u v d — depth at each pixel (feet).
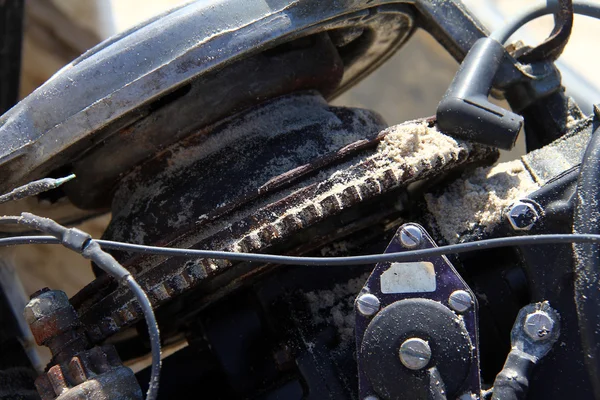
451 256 1.74
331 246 1.80
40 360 2.14
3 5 2.28
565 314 1.63
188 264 1.65
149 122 1.76
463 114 1.70
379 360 1.56
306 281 1.78
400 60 2.89
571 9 1.82
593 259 1.59
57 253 2.75
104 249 1.77
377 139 1.70
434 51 2.82
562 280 1.64
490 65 1.79
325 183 1.66
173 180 1.77
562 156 1.75
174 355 1.89
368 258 1.55
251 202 1.67
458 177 1.79
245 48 1.67
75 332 1.64
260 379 1.77
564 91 1.93
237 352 1.79
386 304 1.58
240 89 1.77
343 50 2.05
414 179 1.69
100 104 1.65
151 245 1.67
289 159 1.74
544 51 1.88
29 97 1.68
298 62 1.82
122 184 1.83
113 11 2.92
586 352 1.58
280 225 1.63
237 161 1.75
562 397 1.62
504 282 1.73
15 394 1.80
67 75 1.66
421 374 1.54
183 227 1.66
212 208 1.70
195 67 1.65
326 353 1.70
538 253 1.66
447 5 1.93
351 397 1.66
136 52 1.65
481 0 2.87
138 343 2.00
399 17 1.95
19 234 1.99
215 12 1.67
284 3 1.69
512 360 1.61
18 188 1.63
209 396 1.85
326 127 1.80
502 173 1.76
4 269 2.16
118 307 1.67
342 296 1.76
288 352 1.71
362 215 1.75
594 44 2.93
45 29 2.84
